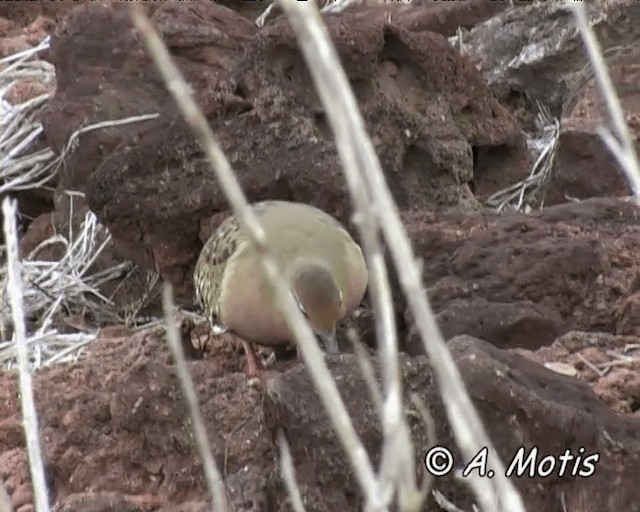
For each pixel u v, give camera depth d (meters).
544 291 11.16
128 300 14.32
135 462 9.40
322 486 8.09
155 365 9.58
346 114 4.20
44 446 9.55
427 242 11.67
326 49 4.16
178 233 13.14
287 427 8.17
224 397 9.39
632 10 15.22
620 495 7.75
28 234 15.26
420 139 13.22
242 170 12.76
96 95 14.33
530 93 16.31
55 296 14.12
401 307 11.34
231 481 8.66
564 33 15.90
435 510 7.90
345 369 8.28
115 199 13.15
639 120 13.74
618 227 12.01
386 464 4.29
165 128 13.01
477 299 11.15
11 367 12.01
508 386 7.82
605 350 10.12
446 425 7.89
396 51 13.34
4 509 5.99
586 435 7.81
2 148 15.84
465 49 17.03
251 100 12.91
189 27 14.59
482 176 14.36
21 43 18.66
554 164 14.01
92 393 9.92
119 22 14.61
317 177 12.49
